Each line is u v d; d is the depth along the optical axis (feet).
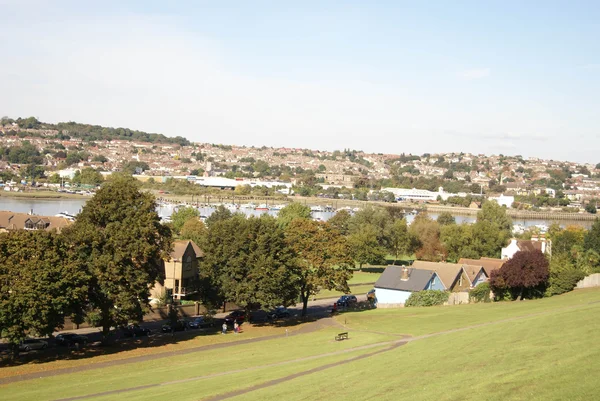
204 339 222.69
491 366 120.37
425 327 216.33
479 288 306.55
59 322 193.26
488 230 492.54
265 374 147.64
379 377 125.59
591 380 98.07
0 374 164.76
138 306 210.79
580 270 333.42
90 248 209.77
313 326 247.70
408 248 510.99
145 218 216.33
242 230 260.01
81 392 141.18
